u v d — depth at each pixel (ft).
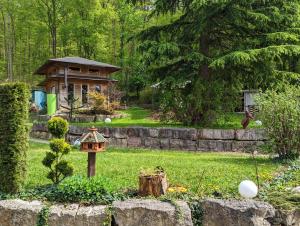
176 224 13.73
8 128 16.08
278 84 38.17
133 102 97.45
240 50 38.42
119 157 28.32
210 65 35.58
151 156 29.48
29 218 14.42
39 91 92.02
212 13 37.19
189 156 30.76
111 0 114.83
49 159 17.10
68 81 74.84
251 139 36.37
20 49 131.44
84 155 29.30
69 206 14.89
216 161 26.45
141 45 39.27
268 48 35.19
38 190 16.63
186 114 42.42
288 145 26.55
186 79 40.55
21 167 16.29
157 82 44.04
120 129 40.75
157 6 42.24
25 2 117.60
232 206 13.84
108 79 78.59
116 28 114.01
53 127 17.43
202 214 14.26
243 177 19.84
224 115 42.11
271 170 22.44
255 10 38.88
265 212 13.71
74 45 114.21
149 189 15.64
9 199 15.58
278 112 26.53
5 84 16.22
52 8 116.26
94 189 15.47
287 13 38.86
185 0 40.47
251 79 41.73
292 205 14.65
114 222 14.02
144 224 13.82
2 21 130.62
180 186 17.51
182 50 40.68
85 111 65.51
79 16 105.70
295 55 37.27
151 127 40.11
